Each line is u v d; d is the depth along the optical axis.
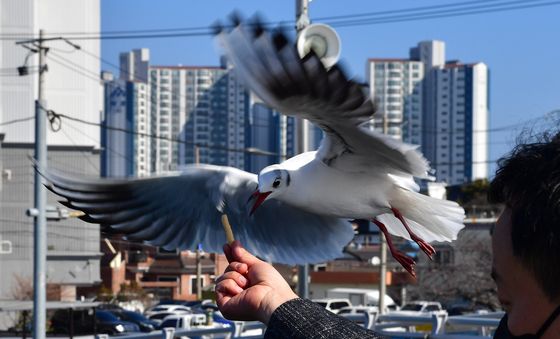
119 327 30.03
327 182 4.40
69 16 39.97
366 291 36.44
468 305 35.28
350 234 5.25
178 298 50.72
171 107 85.12
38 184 15.52
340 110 3.38
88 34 39.78
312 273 42.47
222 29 3.03
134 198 4.61
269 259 5.23
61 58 39.69
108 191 4.48
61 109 39.97
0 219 39.53
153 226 4.74
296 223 5.26
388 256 40.56
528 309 1.99
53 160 39.19
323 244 5.27
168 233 4.86
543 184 1.94
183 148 84.38
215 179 4.98
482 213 39.12
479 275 34.97
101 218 4.48
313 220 5.24
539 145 2.03
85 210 4.41
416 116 78.81
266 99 3.20
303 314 2.33
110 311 32.41
